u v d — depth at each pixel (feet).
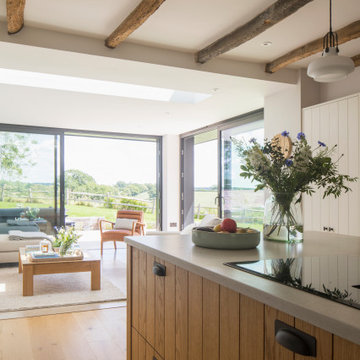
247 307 3.49
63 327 10.52
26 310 11.89
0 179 24.77
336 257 4.56
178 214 29.66
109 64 12.78
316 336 2.72
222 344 3.85
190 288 4.48
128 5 10.03
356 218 11.98
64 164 26.50
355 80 13.83
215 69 13.67
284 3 9.29
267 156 6.11
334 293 2.97
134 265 6.33
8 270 17.49
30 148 25.64
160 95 18.52
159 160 30.32
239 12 10.39
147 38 12.10
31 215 25.40
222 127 23.77
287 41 12.31
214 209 24.90
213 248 5.27
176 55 13.08
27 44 11.12
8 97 18.02
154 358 5.44
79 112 21.35
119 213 24.86
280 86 15.31
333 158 12.98
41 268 13.42
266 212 6.07
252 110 20.56
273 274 3.61
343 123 12.63
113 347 9.25
